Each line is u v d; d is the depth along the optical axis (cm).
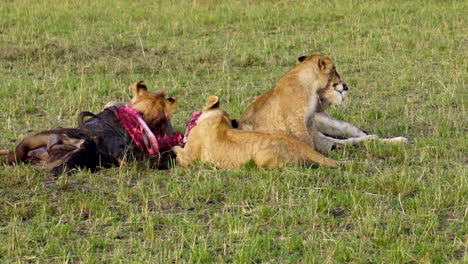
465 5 2564
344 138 1339
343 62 1925
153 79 1772
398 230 896
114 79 1755
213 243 880
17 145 1221
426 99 1580
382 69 1836
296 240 865
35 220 934
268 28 2347
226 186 1052
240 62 1912
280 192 1021
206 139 1134
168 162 1152
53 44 2083
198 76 1806
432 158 1185
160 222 941
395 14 2455
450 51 1967
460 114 1452
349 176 1076
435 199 977
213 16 2455
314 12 2519
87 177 1098
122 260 834
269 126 1235
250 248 848
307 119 1248
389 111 1492
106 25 2391
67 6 2619
